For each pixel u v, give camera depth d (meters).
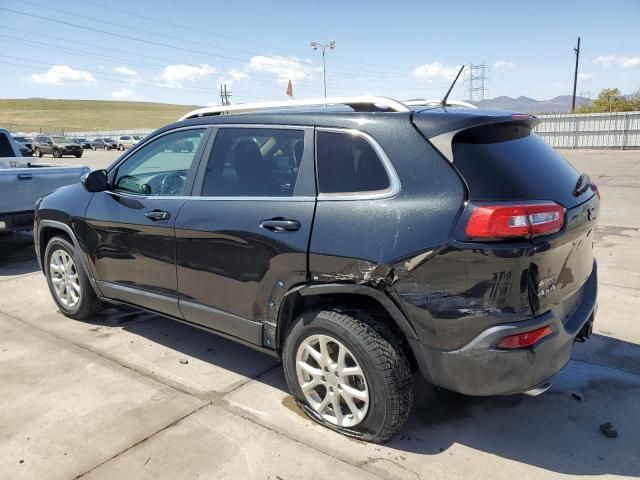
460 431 3.04
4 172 6.41
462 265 2.49
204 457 2.82
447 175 2.60
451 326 2.55
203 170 3.55
